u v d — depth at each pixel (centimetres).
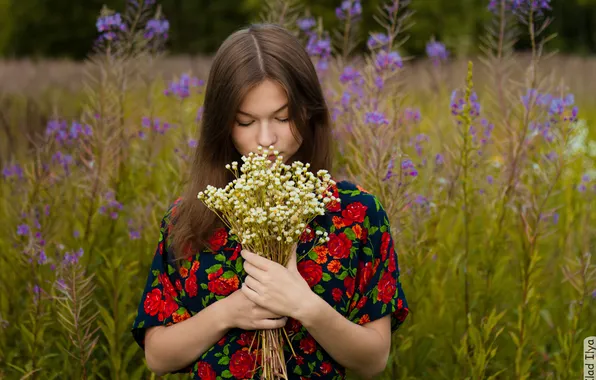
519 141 320
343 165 323
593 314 332
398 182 282
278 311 183
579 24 2353
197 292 201
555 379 308
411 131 375
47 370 305
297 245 197
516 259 356
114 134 340
